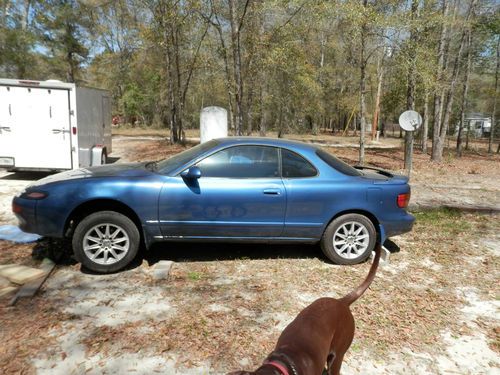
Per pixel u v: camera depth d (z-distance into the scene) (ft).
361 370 10.20
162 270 14.92
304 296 13.87
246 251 17.78
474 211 26.94
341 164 16.99
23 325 11.16
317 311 6.93
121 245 14.80
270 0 41.01
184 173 14.99
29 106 30.53
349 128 179.42
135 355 10.13
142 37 67.87
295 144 16.35
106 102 40.75
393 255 18.40
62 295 13.03
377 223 16.69
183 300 13.12
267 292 14.01
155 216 14.83
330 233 16.31
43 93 30.50
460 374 10.31
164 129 116.57
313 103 97.71
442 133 58.70
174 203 14.85
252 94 65.16
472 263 17.87
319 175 16.11
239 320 12.08
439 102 58.13
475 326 12.60
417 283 15.49
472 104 118.01
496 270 17.13
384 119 143.33
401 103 54.49
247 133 59.57
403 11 38.22
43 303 12.44
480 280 16.07
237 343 10.91
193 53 62.13
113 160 45.57
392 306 13.52
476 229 23.20
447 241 20.67
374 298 13.99
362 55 40.57
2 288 13.21
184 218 15.01
